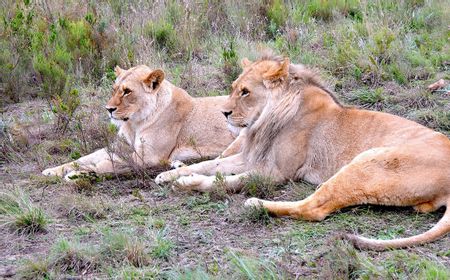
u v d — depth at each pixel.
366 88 13.47
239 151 10.84
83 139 11.64
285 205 8.65
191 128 11.57
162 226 8.68
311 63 14.68
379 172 8.37
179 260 7.73
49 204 9.51
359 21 16.33
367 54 14.31
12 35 15.34
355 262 7.12
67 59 14.93
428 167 8.24
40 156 11.38
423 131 8.84
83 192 9.96
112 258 7.69
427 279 6.77
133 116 11.15
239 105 9.83
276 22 17.19
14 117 13.28
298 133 9.63
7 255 8.07
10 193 9.41
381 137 9.09
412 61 14.29
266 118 9.74
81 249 7.81
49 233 8.63
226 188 9.64
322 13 17.75
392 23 16.12
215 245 8.10
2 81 14.50
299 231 8.30
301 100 9.72
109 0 17.53
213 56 15.54
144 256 7.70
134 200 9.69
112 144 11.42
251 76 9.80
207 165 10.20
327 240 7.89
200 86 14.18
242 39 16.11
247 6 17.64
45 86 13.92
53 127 12.61
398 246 7.61
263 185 9.50
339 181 8.49
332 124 9.52
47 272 7.48
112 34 15.80
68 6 17.14
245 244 8.08
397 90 13.30
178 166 10.93
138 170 10.47
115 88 11.15
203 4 17.58
